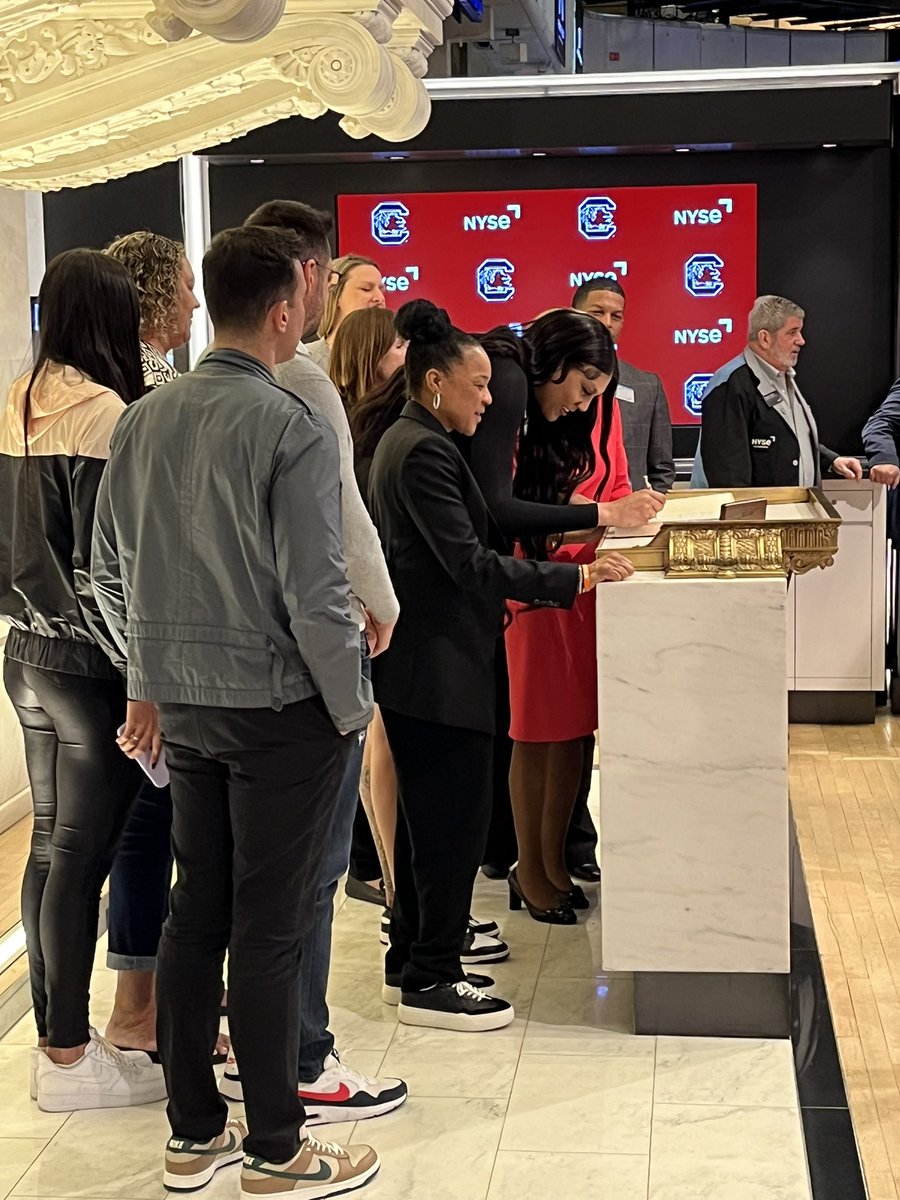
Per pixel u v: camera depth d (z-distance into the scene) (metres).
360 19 3.20
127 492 2.64
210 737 2.56
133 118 3.31
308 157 6.55
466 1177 2.81
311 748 2.57
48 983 3.08
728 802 3.33
